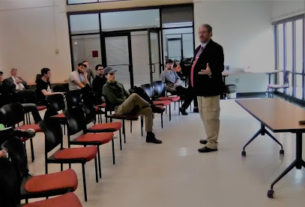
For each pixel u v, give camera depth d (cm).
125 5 1003
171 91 764
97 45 1036
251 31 986
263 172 387
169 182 373
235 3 979
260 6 975
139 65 1032
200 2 982
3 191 207
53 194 251
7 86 792
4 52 1050
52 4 1018
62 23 1023
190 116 728
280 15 903
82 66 769
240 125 620
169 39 1041
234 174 386
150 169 416
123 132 551
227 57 999
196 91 467
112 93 561
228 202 319
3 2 1030
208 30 443
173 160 445
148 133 535
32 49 1042
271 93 976
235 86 964
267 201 316
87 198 340
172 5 990
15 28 1039
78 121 408
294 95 873
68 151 346
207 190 347
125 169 421
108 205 324
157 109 589
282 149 445
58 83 988
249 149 475
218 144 507
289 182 354
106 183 378
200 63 451
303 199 315
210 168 409
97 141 386
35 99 686
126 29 1020
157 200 330
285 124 299
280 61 977
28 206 221
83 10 1013
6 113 449
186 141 534
